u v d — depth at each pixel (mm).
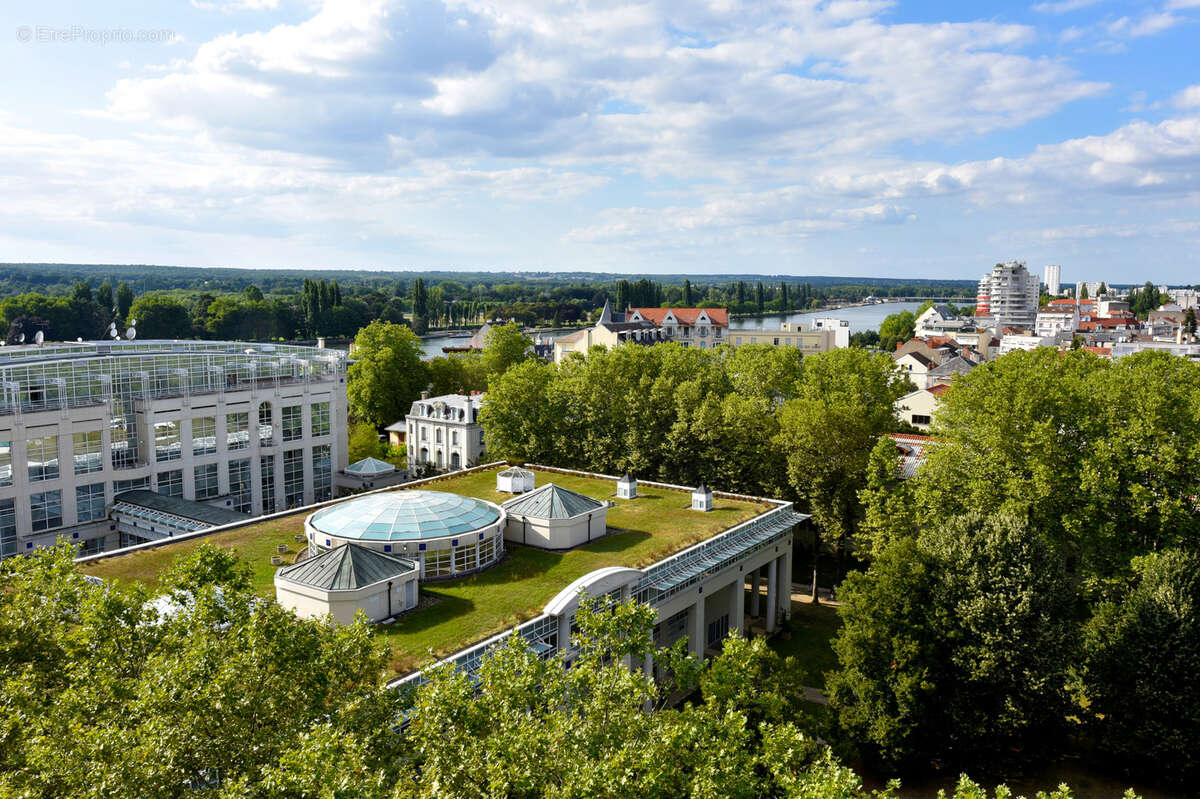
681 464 94312
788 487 89250
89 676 33531
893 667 53781
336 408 117250
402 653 47250
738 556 71500
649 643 38719
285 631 35281
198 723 29781
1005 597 54031
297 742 30031
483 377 175250
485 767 28875
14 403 83250
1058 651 54031
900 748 52375
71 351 102125
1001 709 53938
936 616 55156
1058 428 69938
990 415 72125
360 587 50625
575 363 113125
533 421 105312
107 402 90688
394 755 32250
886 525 73875
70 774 27375
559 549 67000
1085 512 65375
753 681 47906
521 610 53844
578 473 95500
